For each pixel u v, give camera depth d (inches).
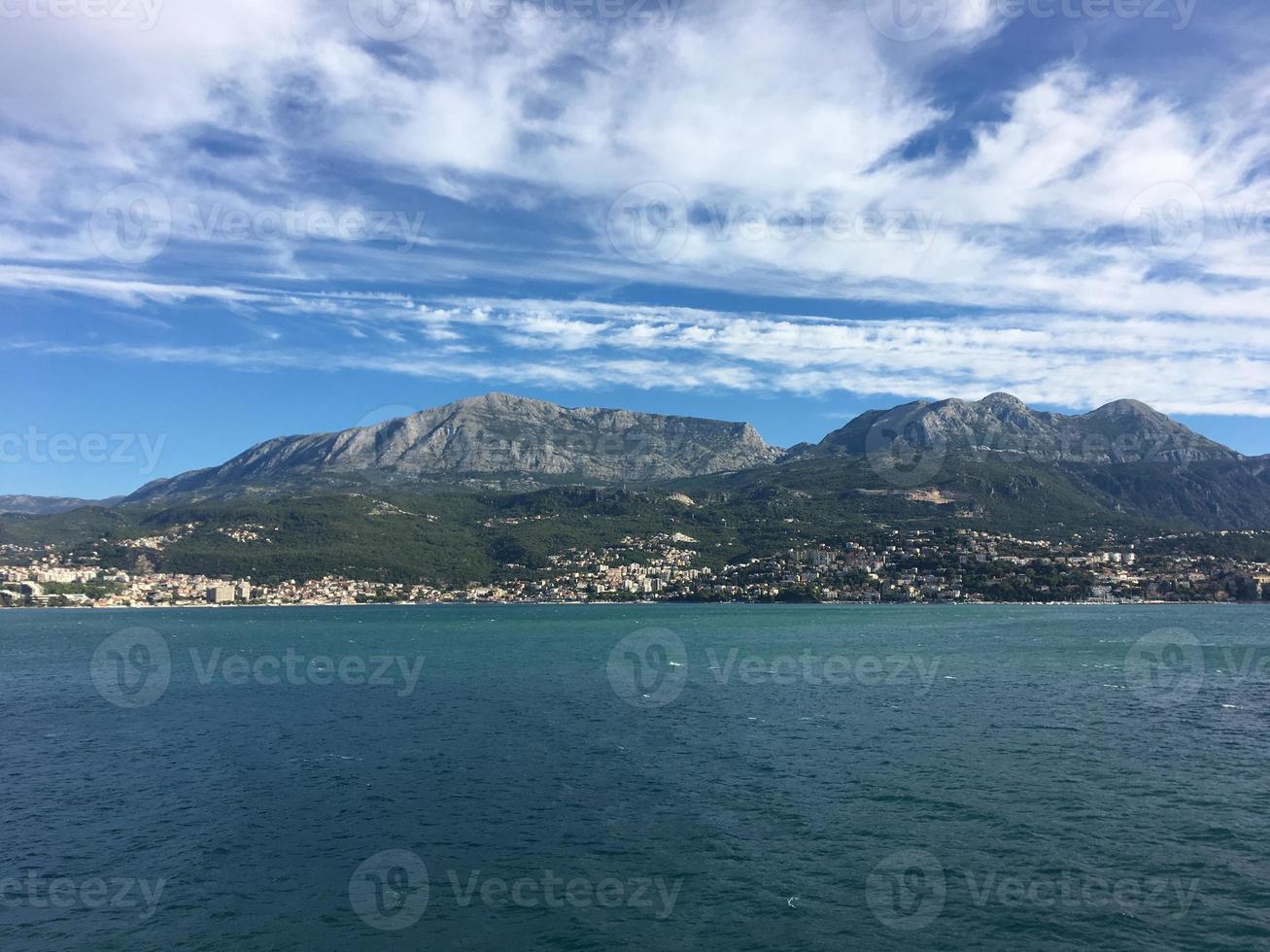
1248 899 1007.0
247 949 917.8
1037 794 1409.9
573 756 1697.8
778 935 932.6
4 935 953.5
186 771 1625.2
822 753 1708.9
